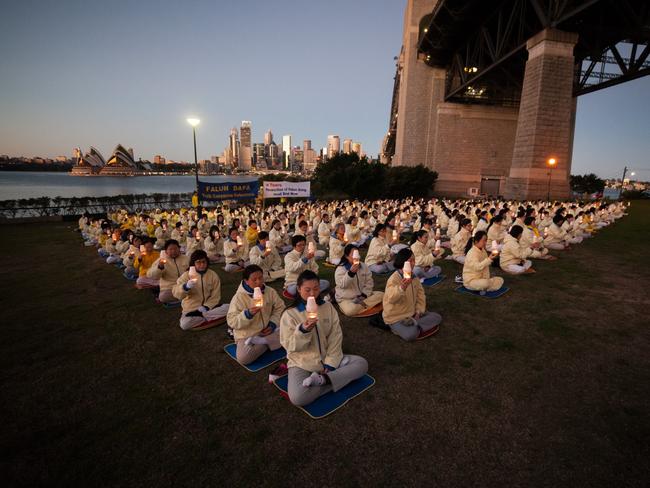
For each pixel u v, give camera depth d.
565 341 4.83
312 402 3.55
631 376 3.97
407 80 45.62
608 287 7.21
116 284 7.85
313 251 6.61
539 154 26.11
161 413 3.48
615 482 2.58
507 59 30.67
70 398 3.73
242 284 4.37
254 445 3.03
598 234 14.77
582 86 36.91
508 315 5.78
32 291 7.36
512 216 14.89
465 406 3.49
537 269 8.72
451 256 9.64
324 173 35.31
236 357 4.49
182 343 4.97
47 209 23.50
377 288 7.27
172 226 15.73
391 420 3.31
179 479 2.69
